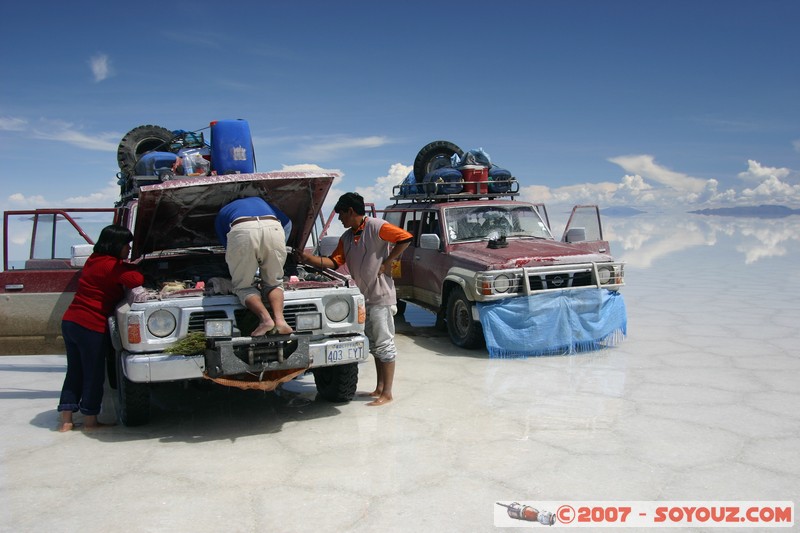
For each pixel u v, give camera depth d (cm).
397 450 455
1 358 858
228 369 473
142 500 382
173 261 673
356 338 530
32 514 366
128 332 487
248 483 404
